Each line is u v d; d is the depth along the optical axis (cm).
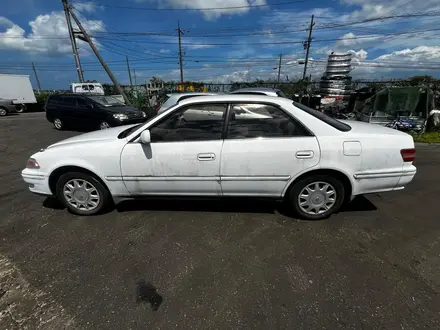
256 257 232
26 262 229
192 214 308
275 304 182
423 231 269
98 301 186
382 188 279
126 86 2267
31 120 1463
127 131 315
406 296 187
